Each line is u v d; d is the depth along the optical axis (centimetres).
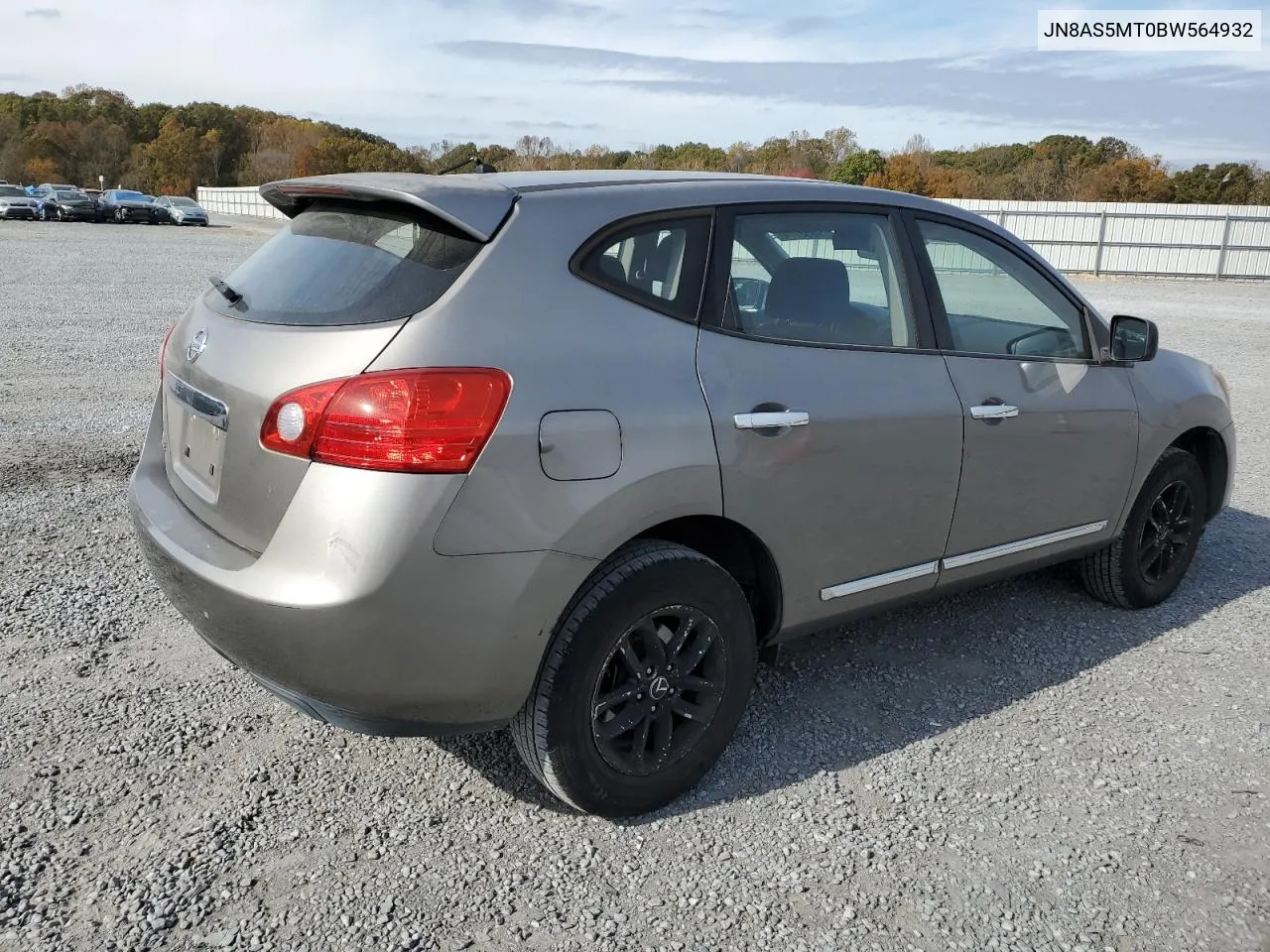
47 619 381
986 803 285
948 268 342
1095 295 2009
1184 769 305
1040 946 230
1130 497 402
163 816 267
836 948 227
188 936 224
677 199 279
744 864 256
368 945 224
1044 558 379
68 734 304
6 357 931
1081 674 367
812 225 307
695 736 280
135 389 816
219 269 2031
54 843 254
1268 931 236
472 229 242
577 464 241
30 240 2811
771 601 299
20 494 530
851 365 302
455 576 229
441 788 285
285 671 234
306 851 255
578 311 251
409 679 232
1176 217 2464
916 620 414
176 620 387
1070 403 364
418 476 223
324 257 265
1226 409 445
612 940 228
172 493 290
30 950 217
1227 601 441
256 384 241
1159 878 254
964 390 329
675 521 276
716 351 273
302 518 227
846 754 310
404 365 226
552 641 249
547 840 264
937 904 243
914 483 317
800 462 284
